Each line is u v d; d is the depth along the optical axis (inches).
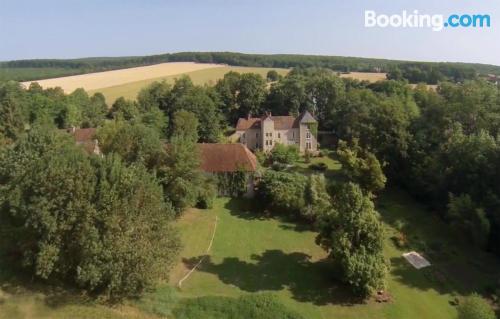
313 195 2091.5
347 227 1540.4
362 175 2341.3
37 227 1130.7
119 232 1161.4
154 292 1299.2
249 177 2343.8
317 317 1381.6
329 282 1587.1
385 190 2677.2
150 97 4557.1
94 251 1106.1
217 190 2346.2
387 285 1596.9
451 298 1598.2
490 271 1815.9
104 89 5644.7
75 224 1166.3
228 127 4608.8
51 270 1133.7
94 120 4426.7
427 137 2701.8
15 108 3553.2
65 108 4264.3
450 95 3125.0
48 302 1125.1
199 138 3855.8
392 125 2731.3
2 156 1525.6
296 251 1806.1
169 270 1273.4
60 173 1178.0
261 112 4746.6
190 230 1887.3
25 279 1197.7
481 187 2059.5
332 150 3727.9
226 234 1903.3
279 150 3127.5
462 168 2180.1
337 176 2842.0
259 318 1275.8
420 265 1807.3
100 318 1108.5
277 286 1536.7
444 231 2155.5
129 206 1210.6
